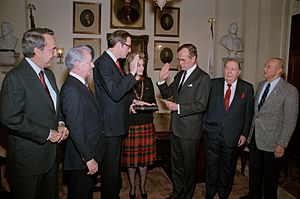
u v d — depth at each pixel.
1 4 4.00
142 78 2.72
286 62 3.94
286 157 3.38
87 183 1.83
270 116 2.29
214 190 2.58
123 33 1.96
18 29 4.07
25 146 1.57
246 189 3.02
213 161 2.53
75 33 4.35
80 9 4.33
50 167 1.70
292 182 3.30
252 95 2.45
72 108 1.67
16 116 1.49
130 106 2.38
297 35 3.74
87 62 1.76
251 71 4.41
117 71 1.98
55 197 1.83
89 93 1.80
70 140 1.78
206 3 4.67
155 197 2.81
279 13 4.02
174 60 4.64
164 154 3.49
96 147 1.80
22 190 1.61
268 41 4.29
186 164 2.37
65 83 1.76
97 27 4.40
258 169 2.44
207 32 4.70
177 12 4.60
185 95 2.31
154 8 4.53
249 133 2.49
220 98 2.45
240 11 4.61
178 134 2.34
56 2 4.25
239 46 4.36
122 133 2.02
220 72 4.60
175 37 4.62
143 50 4.42
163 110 4.60
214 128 2.45
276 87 2.28
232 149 2.43
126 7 4.43
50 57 1.62
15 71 1.54
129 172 2.71
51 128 1.66
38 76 1.63
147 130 2.62
